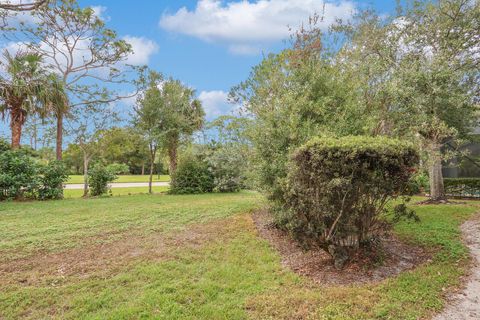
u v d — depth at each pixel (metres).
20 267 4.52
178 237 5.98
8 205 9.97
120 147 19.55
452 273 4.33
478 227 6.65
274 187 5.70
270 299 3.58
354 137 4.57
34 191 11.67
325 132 5.45
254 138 6.28
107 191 14.18
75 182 23.16
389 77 8.19
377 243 4.88
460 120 9.55
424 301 3.55
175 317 3.19
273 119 6.15
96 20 14.13
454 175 14.00
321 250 5.05
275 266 4.59
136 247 5.39
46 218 7.66
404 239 5.71
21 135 14.12
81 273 4.32
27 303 3.51
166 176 34.62
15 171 11.35
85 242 5.63
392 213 5.13
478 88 9.70
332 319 3.17
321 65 6.90
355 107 6.27
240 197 11.95
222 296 3.65
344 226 4.39
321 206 4.23
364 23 10.81
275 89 7.13
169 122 16.28
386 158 3.99
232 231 6.37
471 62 9.79
